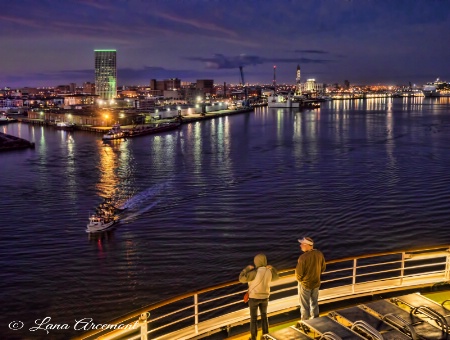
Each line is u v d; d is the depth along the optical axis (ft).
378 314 24.50
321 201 184.55
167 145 407.03
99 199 206.39
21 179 259.39
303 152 337.31
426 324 23.39
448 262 32.96
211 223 160.04
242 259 125.29
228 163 295.07
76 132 568.82
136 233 152.56
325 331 22.63
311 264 26.63
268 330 26.53
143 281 113.60
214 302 99.40
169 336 27.02
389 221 154.61
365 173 246.68
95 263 126.82
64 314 98.43
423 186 209.46
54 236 152.87
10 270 123.03
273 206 179.22
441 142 383.24
